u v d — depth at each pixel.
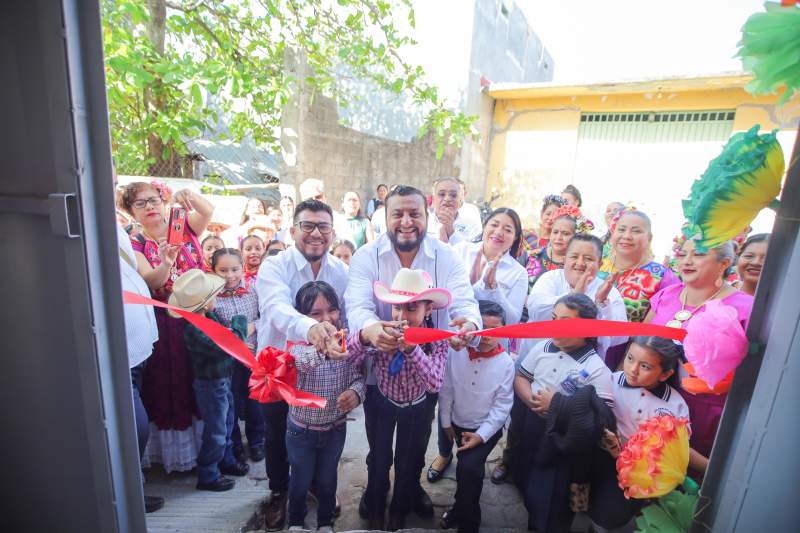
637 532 1.26
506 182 9.47
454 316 2.05
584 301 2.00
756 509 1.01
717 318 1.03
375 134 7.42
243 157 7.80
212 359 2.26
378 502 2.13
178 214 2.43
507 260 2.72
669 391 1.83
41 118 0.92
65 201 0.91
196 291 2.19
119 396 1.08
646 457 1.24
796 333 0.93
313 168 6.11
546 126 8.96
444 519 2.23
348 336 1.93
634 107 8.16
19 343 1.04
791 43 0.87
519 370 2.28
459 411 2.20
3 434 1.10
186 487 2.44
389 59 5.86
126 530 1.15
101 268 1.01
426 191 8.46
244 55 5.72
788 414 0.96
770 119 7.26
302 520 2.08
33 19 0.88
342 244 3.42
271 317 2.04
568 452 1.78
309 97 5.86
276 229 4.32
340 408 1.96
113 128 5.25
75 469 1.10
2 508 1.14
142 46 4.04
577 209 3.39
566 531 1.95
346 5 5.37
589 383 1.92
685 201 1.09
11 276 1.01
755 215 1.00
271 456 2.22
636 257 2.57
